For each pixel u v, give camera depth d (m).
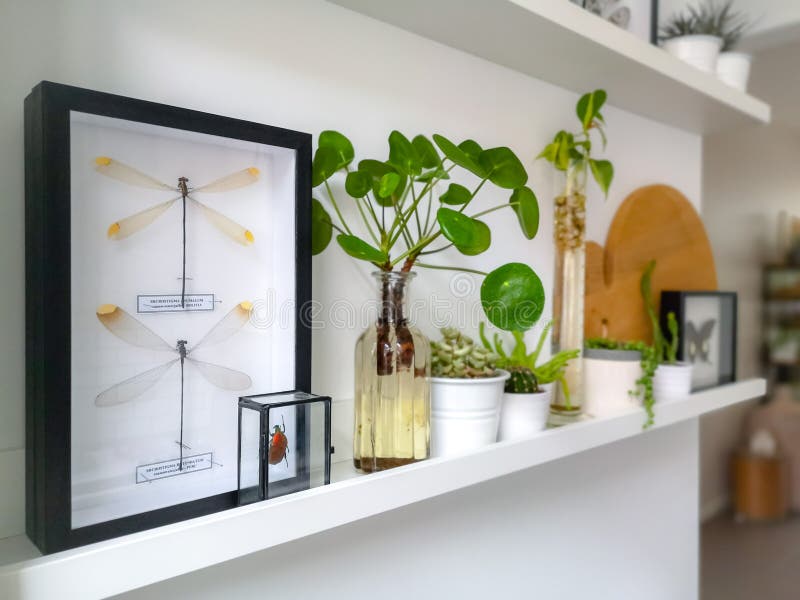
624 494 1.18
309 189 0.59
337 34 0.71
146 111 0.48
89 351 0.47
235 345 0.56
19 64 0.49
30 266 0.45
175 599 0.59
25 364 0.47
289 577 0.68
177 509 0.50
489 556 0.91
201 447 0.54
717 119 1.21
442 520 0.84
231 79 0.62
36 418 0.44
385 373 0.62
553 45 0.81
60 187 0.43
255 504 0.49
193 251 0.53
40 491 0.43
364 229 0.74
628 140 1.16
